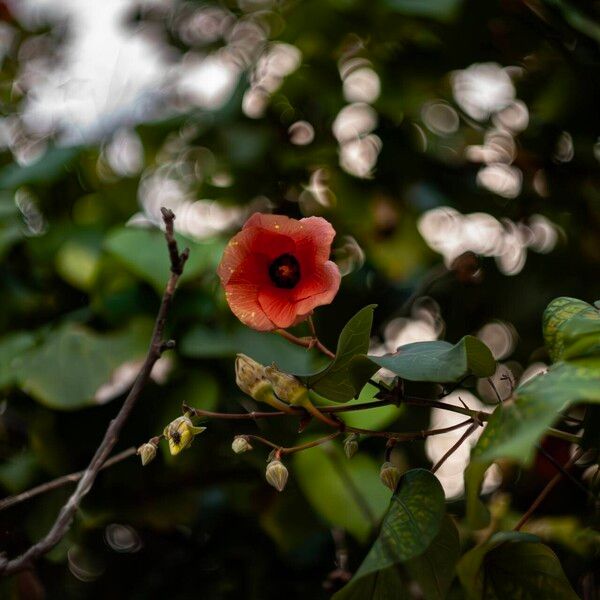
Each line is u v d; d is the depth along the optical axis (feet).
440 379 2.45
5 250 3.65
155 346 2.74
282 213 4.15
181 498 3.38
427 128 4.12
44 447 3.36
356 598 2.59
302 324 3.49
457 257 3.89
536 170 3.91
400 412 3.33
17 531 3.38
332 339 3.85
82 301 3.66
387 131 4.10
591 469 3.37
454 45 3.83
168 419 3.32
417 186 4.05
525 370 3.80
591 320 2.49
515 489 3.52
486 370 2.54
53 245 3.68
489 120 3.99
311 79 4.11
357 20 3.90
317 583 3.49
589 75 3.58
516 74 3.88
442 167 4.06
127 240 3.42
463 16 3.70
